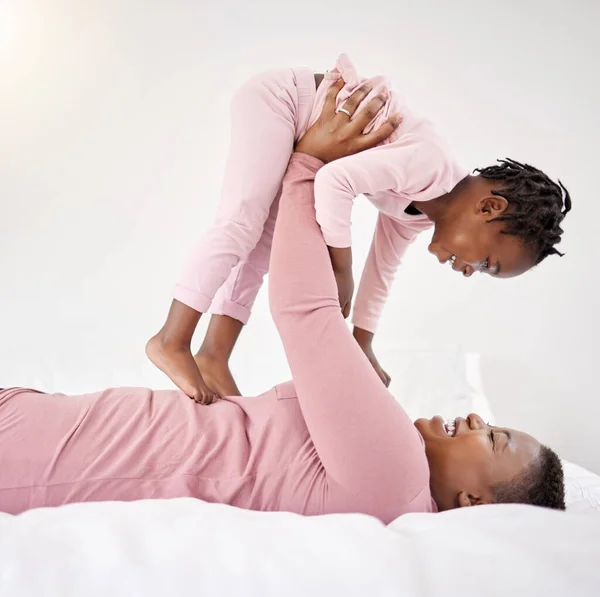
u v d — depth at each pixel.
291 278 0.90
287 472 0.88
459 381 1.98
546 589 0.56
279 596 0.56
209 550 0.61
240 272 1.21
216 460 0.87
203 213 2.04
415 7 2.01
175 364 1.01
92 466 0.82
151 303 2.04
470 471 0.96
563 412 2.09
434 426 1.01
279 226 0.97
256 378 2.03
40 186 1.99
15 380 1.89
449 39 2.02
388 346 2.12
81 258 2.02
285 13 2.01
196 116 2.01
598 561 0.61
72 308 2.02
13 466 0.80
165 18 1.98
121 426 0.87
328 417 0.83
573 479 1.49
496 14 2.01
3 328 2.00
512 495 0.95
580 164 2.04
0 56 1.94
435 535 0.67
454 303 2.12
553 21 2.00
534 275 2.09
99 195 2.01
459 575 0.59
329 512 0.86
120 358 1.97
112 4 1.96
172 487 0.83
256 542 0.62
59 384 1.89
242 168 1.08
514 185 1.09
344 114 1.07
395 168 1.02
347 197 0.98
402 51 2.03
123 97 1.99
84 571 0.57
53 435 0.83
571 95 2.03
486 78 2.03
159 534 0.63
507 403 2.10
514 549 0.62
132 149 2.01
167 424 0.89
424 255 2.11
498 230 1.08
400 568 0.59
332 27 2.01
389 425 0.84
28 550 0.59
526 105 2.04
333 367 0.85
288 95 1.13
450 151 1.12
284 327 0.89
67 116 1.98
